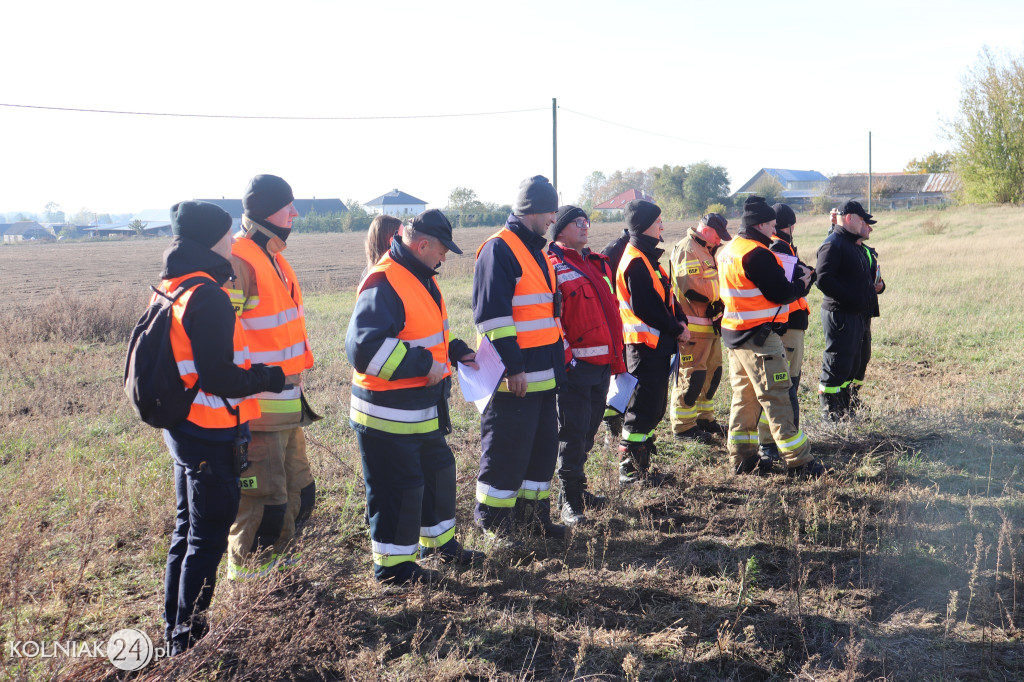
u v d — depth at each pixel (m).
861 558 3.66
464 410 6.76
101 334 11.52
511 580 3.59
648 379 4.79
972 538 3.81
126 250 56.81
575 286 4.29
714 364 5.88
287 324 3.34
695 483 4.88
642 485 4.86
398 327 3.44
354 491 4.73
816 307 12.61
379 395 3.44
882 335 9.52
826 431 5.88
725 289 4.96
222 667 2.71
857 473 4.86
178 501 2.97
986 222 33.12
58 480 4.64
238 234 3.37
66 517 4.21
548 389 4.02
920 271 15.82
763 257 4.68
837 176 83.88
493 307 3.79
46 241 91.50
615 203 120.56
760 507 4.32
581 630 3.11
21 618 3.01
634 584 3.52
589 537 4.12
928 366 8.08
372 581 3.59
